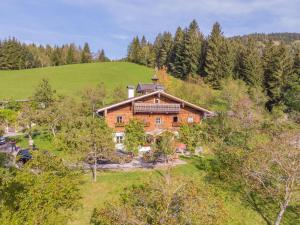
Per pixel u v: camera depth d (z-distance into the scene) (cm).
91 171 2716
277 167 2381
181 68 9512
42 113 3919
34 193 1745
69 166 2453
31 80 8850
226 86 6038
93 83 8531
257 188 2336
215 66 8100
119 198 2142
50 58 14588
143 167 2853
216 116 4284
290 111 5934
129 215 1484
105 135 2542
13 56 11294
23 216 1606
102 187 2361
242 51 8338
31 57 13075
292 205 2291
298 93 5975
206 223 1436
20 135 4319
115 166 2883
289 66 7088
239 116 4231
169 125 3947
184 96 5950
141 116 3859
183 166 2888
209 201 1582
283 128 3925
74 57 14275
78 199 2158
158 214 1455
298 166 2106
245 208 2242
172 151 2880
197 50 9050
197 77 7988
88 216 2008
